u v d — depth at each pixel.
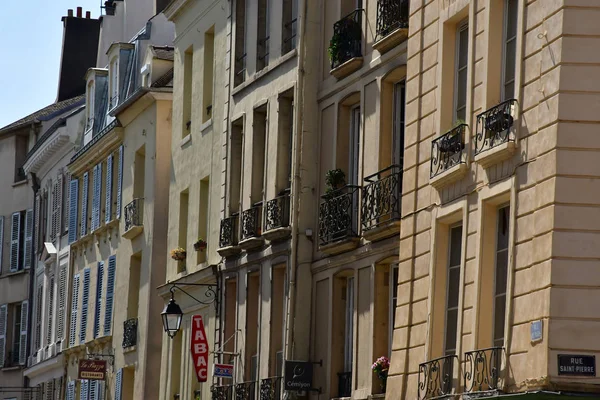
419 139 36.88
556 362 29.45
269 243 48.53
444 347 35.09
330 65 44.97
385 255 40.22
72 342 78.44
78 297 77.75
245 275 50.69
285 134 48.47
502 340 32.38
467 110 34.28
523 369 30.52
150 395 63.25
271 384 47.06
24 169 92.12
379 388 40.22
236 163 52.97
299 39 46.38
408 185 37.22
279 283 48.03
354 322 41.94
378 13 41.66
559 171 30.08
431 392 34.81
